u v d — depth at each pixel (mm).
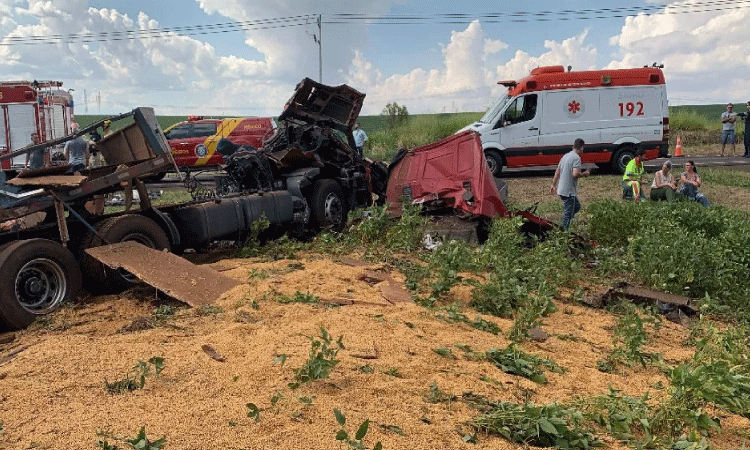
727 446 4223
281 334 5164
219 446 3281
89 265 7152
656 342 6777
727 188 18422
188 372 4324
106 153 8227
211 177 11547
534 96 20203
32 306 6457
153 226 7883
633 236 11078
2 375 4277
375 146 32312
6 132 21031
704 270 8977
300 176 11328
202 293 6582
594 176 20594
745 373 5516
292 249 9242
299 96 11992
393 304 6668
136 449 3127
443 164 11195
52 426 3471
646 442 3932
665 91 20562
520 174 22219
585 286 8859
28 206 6875
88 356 4590
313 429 3520
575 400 4465
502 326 6500
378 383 4320
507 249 8930
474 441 3645
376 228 9938
